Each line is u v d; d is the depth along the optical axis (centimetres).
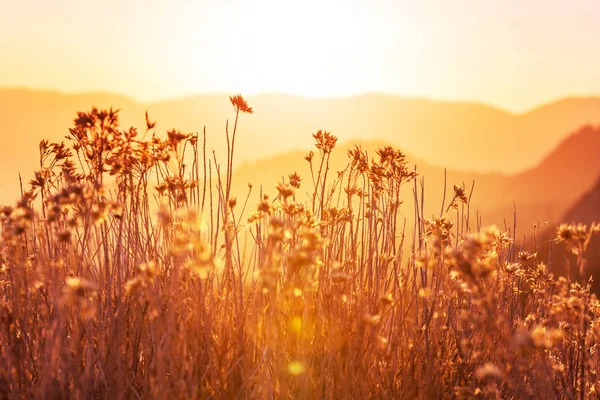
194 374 277
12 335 256
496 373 219
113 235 289
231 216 290
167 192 302
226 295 289
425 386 273
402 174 329
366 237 338
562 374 276
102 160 274
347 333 285
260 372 272
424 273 300
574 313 252
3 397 243
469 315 246
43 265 251
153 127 271
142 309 280
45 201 283
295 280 273
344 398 264
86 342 267
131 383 265
